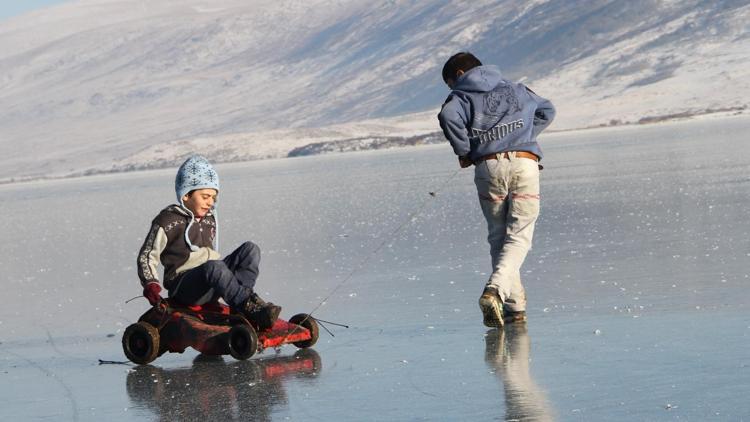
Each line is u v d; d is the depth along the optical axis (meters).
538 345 17.02
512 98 19.61
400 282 26.83
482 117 19.53
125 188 168.50
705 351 15.33
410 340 18.58
